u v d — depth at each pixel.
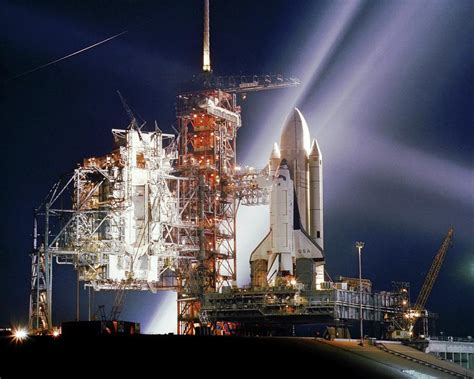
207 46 158.38
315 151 147.50
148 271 143.88
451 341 142.75
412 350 130.75
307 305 133.12
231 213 153.88
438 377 109.31
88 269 141.00
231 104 161.62
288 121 147.75
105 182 144.50
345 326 135.88
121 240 140.38
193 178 148.75
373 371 97.88
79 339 94.69
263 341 99.06
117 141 148.62
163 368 86.06
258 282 142.62
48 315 131.12
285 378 86.44
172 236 151.12
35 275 133.88
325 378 88.94
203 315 140.75
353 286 140.88
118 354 90.00
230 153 156.25
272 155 147.50
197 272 145.50
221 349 93.06
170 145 151.00
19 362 90.38
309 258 141.50
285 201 141.00
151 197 143.62
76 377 84.94
